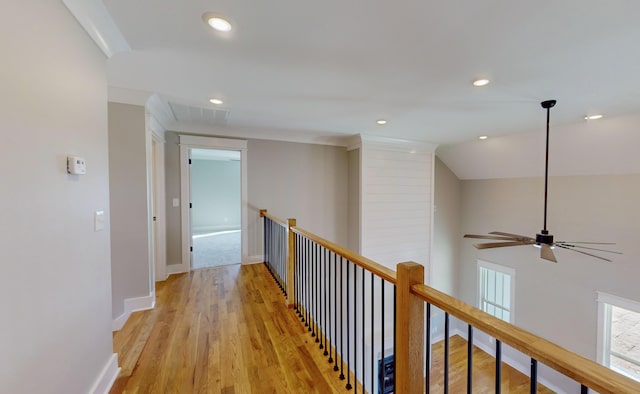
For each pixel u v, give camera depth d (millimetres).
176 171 3795
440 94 2510
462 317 857
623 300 3549
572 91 2369
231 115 3318
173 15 1405
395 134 4312
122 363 1831
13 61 899
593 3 1268
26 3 959
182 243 3842
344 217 4922
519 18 1396
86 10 1312
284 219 4445
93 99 1468
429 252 5234
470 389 854
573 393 3910
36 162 1015
